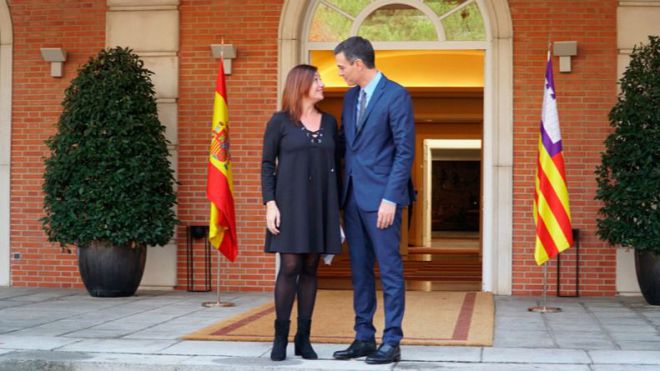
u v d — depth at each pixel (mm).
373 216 4965
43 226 8789
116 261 8555
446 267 14258
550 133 7867
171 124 9430
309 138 5023
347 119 5133
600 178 8406
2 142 9703
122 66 8750
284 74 9266
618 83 8602
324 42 9508
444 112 17016
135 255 8680
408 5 9445
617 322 6973
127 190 8539
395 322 5020
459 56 13469
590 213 8992
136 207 8508
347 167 5086
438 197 26203
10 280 9711
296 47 9297
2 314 7305
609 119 8422
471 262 15484
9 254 9711
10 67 9695
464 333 6219
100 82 8617
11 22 9695
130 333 6223
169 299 8531
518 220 9070
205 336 5953
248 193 9312
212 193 8000
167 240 8773
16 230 9703
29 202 9680
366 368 4883
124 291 8688
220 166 8055
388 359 4980
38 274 9680
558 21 9039
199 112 9414
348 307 7934
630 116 8141
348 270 13531
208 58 9414
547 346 5723
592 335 6246
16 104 9703
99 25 9578
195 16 9445
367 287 5160
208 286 9359
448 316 7242
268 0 9328
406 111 4961
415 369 4863
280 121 5066
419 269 13797
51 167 8625
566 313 7570
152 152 8703
